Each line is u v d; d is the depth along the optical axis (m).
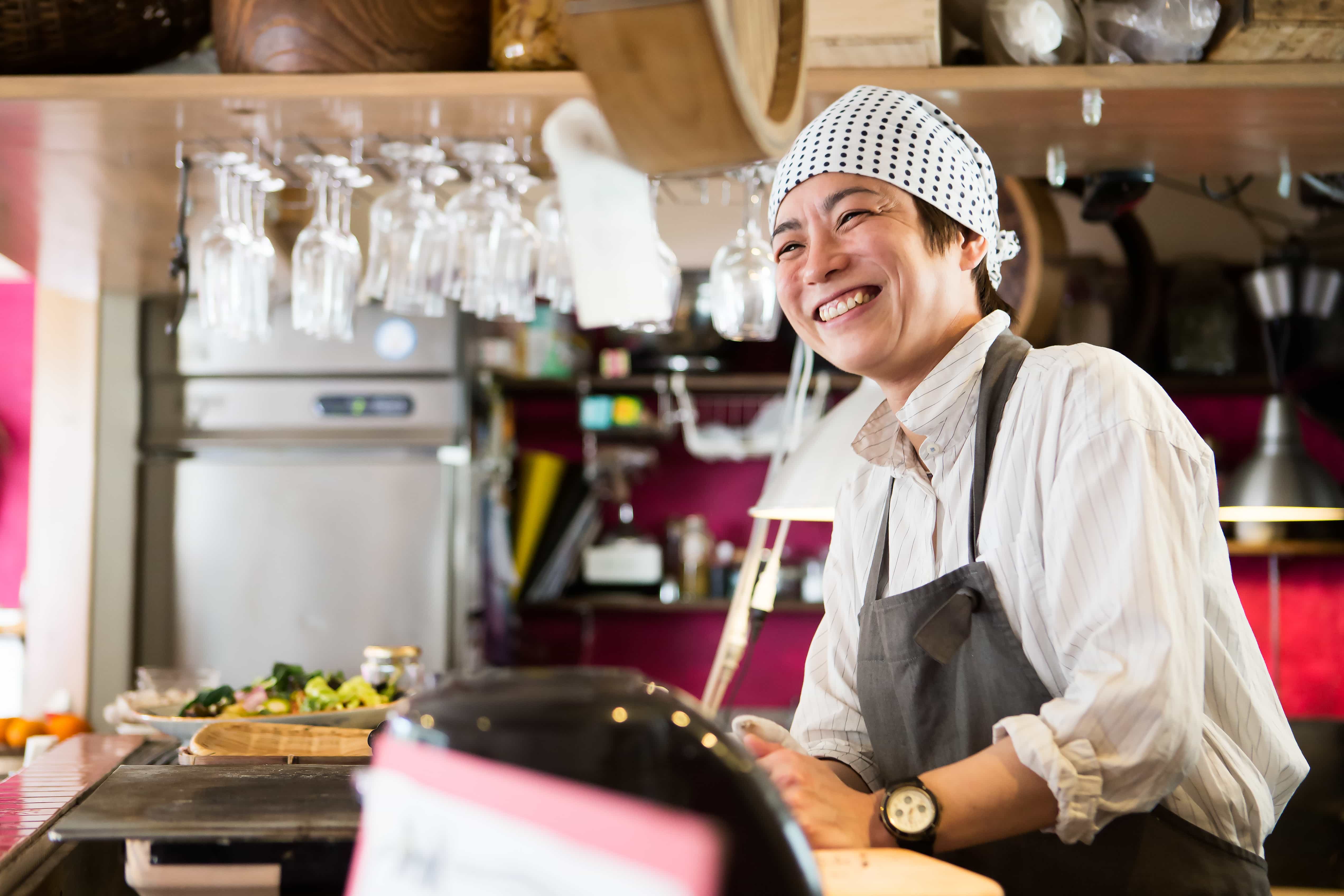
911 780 0.94
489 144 1.73
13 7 1.55
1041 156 1.81
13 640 3.95
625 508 3.97
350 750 1.43
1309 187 2.16
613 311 0.80
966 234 1.24
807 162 1.21
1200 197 3.12
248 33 1.57
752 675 3.86
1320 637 3.69
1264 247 3.43
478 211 1.74
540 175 1.92
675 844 0.53
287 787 1.02
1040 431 1.09
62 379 3.22
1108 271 3.42
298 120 1.64
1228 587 1.11
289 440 3.23
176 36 1.70
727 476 3.96
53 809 1.13
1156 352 3.50
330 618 3.21
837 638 1.37
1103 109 1.59
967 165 1.23
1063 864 1.07
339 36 1.55
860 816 0.94
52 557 3.21
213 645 3.23
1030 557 1.08
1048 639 1.08
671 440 3.96
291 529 3.23
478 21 1.61
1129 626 0.96
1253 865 1.05
